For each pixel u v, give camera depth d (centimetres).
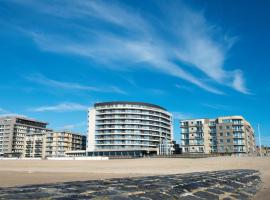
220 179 1897
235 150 15212
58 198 797
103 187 1081
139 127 18475
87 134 18750
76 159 12050
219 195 1328
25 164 10262
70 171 7569
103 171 7356
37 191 884
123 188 1095
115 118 18350
